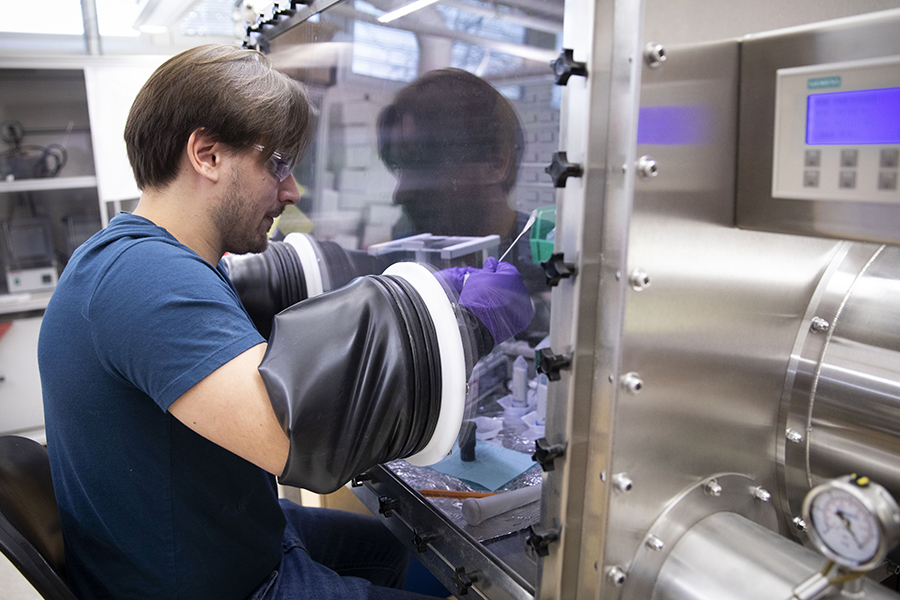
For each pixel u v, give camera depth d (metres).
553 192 0.69
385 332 0.74
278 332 0.73
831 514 0.49
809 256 0.75
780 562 0.62
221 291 0.76
